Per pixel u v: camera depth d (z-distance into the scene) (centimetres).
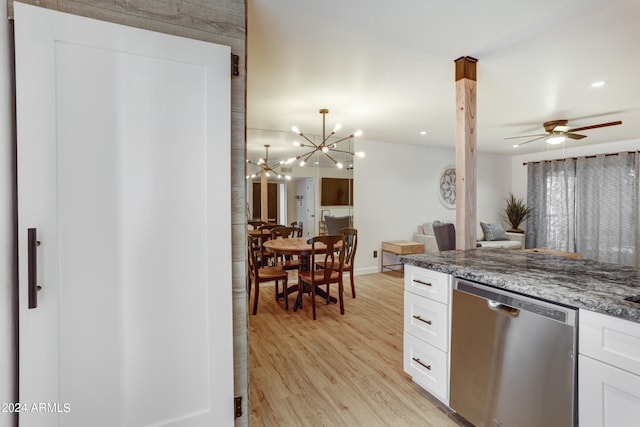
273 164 493
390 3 173
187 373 142
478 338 159
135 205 132
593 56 233
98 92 126
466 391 166
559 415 125
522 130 471
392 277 530
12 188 116
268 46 221
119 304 130
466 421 176
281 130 484
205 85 146
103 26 126
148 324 135
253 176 482
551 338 128
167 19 148
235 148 164
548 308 129
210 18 158
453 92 309
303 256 397
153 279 136
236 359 166
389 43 216
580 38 208
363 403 192
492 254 220
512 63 245
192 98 143
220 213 149
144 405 134
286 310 359
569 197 600
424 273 195
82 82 123
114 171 129
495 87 294
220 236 149
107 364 128
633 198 521
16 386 116
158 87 136
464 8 178
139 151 133
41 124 116
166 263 138
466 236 237
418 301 200
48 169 117
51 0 127
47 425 117
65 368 121
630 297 119
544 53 229
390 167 583
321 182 525
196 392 144
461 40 212
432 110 368
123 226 130
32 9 115
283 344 273
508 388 145
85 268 124
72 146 122
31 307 114
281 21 191
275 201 496
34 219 115
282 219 500
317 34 205
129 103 131
